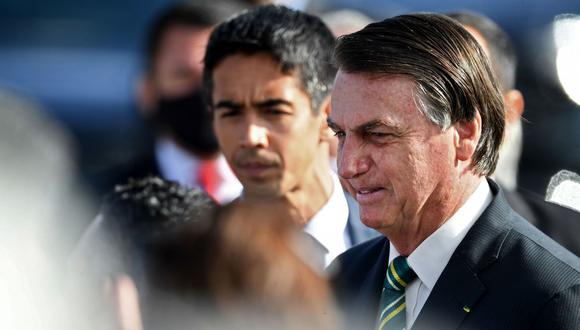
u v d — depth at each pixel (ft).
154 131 35.70
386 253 20.13
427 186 18.42
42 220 15.07
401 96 18.13
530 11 47.78
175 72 34.96
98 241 19.48
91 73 50.96
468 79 18.49
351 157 18.45
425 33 18.43
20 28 53.31
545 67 46.01
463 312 18.04
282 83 24.11
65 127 48.16
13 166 14.87
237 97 24.16
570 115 45.09
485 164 18.95
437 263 18.76
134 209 20.72
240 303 12.84
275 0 43.70
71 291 15.58
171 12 35.73
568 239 25.30
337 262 21.02
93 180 34.86
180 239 13.28
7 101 15.75
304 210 24.64
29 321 14.24
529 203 26.13
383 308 19.22
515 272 18.04
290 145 24.26
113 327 15.64
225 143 24.59
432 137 18.30
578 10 48.01
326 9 47.19
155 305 13.46
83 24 54.29
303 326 12.82
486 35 30.50
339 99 18.57
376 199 18.53
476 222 18.76
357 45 18.40
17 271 14.32
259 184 24.43
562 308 17.49
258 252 12.88
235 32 24.18
